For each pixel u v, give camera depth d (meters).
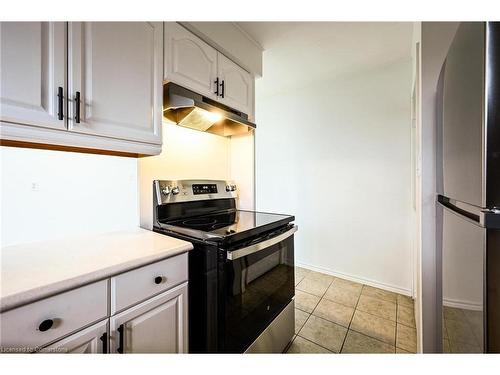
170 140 1.55
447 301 0.83
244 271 1.15
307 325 1.71
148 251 0.91
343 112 2.46
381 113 2.24
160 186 1.41
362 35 1.72
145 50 1.11
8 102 0.73
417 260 1.44
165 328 0.94
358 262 2.40
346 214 2.47
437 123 1.06
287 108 2.88
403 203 2.14
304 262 2.78
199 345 1.11
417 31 1.35
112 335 0.78
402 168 2.14
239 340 1.11
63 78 0.85
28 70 0.77
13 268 0.74
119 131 1.01
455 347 0.73
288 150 2.88
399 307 1.94
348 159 2.44
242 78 1.70
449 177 0.83
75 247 0.96
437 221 1.05
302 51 1.93
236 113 1.65
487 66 0.51
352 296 2.12
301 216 2.79
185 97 1.25
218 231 1.16
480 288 0.54
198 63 1.36
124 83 1.03
